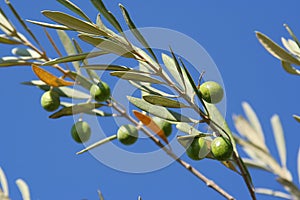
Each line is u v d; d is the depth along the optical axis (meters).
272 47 0.71
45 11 0.73
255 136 0.76
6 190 0.75
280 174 0.74
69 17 0.74
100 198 0.75
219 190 0.76
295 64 0.71
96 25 0.74
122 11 0.73
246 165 0.75
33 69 0.83
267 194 0.72
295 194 0.65
